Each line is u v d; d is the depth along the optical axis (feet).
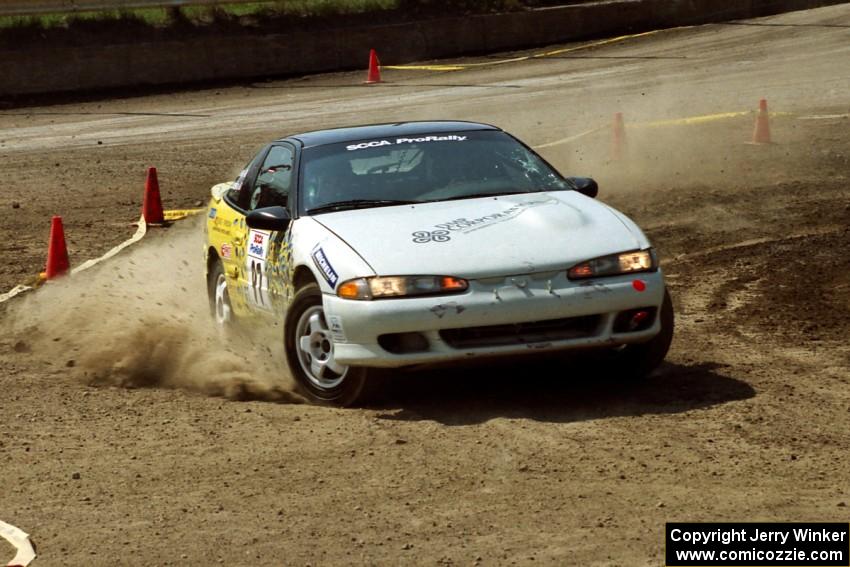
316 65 208.74
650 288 48.03
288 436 45.34
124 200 112.57
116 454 44.19
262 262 55.42
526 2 235.20
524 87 176.55
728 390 49.11
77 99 186.19
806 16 229.86
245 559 33.58
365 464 41.52
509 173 55.11
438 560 32.94
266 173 59.52
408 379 52.49
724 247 81.00
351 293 46.83
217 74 201.16
